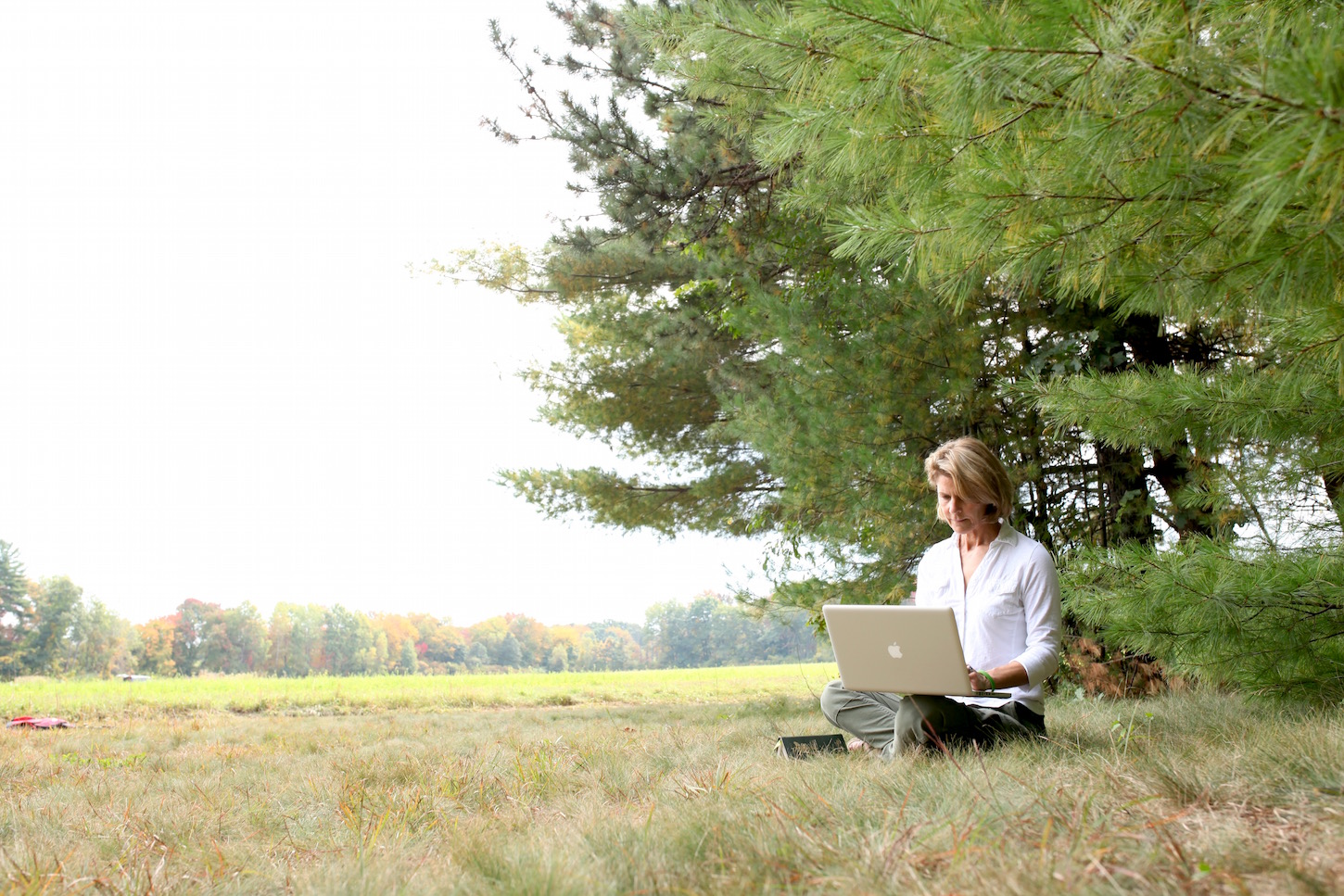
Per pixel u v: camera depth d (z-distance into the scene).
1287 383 3.37
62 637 76.50
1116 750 2.41
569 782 3.07
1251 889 1.34
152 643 83.31
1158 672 6.21
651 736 5.09
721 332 9.20
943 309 6.14
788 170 6.82
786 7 2.48
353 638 90.44
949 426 6.59
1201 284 2.42
